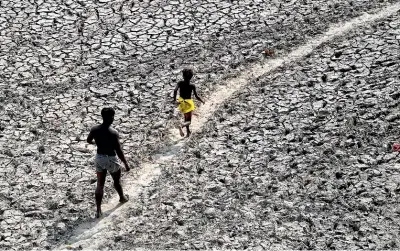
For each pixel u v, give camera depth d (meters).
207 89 16.97
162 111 16.23
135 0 20.33
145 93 16.81
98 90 16.92
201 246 12.58
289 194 13.70
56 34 18.86
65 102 16.50
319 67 17.58
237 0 20.31
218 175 14.30
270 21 19.44
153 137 15.47
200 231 12.94
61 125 15.77
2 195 13.81
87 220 13.28
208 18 19.53
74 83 17.14
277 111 16.08
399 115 15.64
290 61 17.91
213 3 20.19
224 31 19.02
